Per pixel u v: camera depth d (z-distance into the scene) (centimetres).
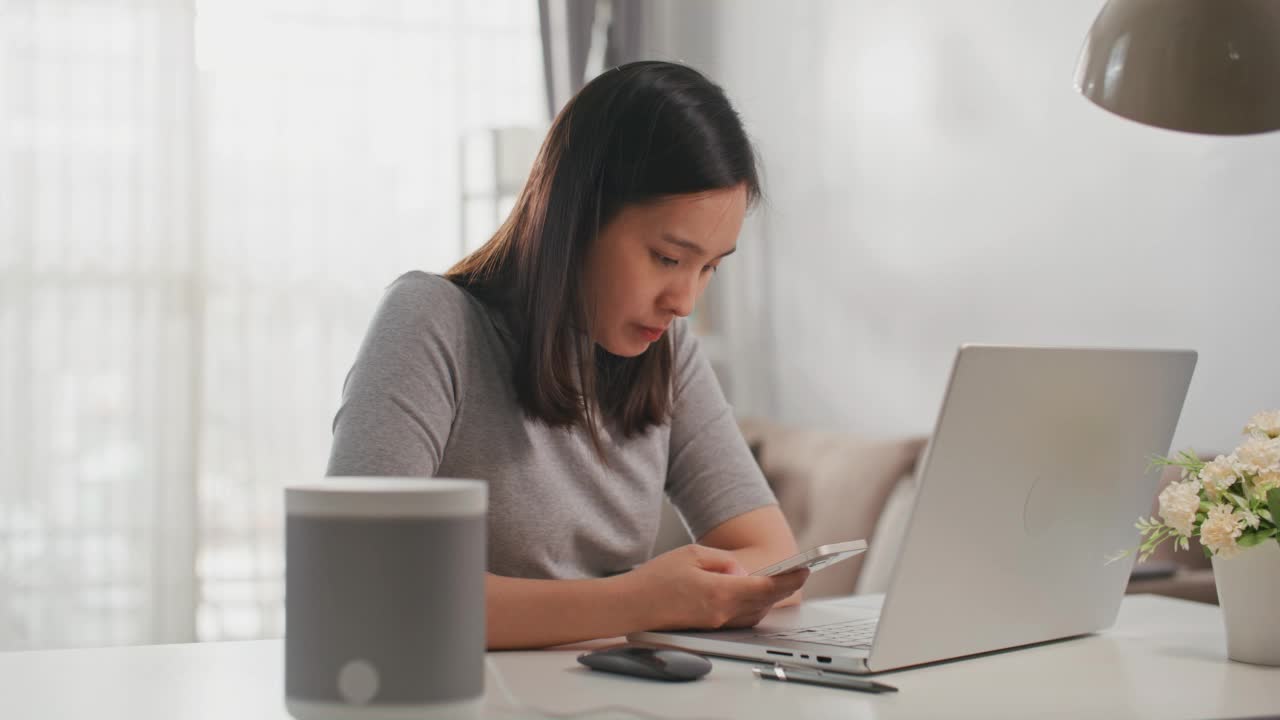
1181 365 110
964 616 97
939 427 87
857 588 251
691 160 116
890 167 320
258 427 406
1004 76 272
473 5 431
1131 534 114
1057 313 254
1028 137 263
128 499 389
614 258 121
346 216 416
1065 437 99
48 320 383
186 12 396
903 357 315
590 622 105
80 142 387
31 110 382
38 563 381
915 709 80
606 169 120
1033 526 100
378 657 67
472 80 431
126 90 391
